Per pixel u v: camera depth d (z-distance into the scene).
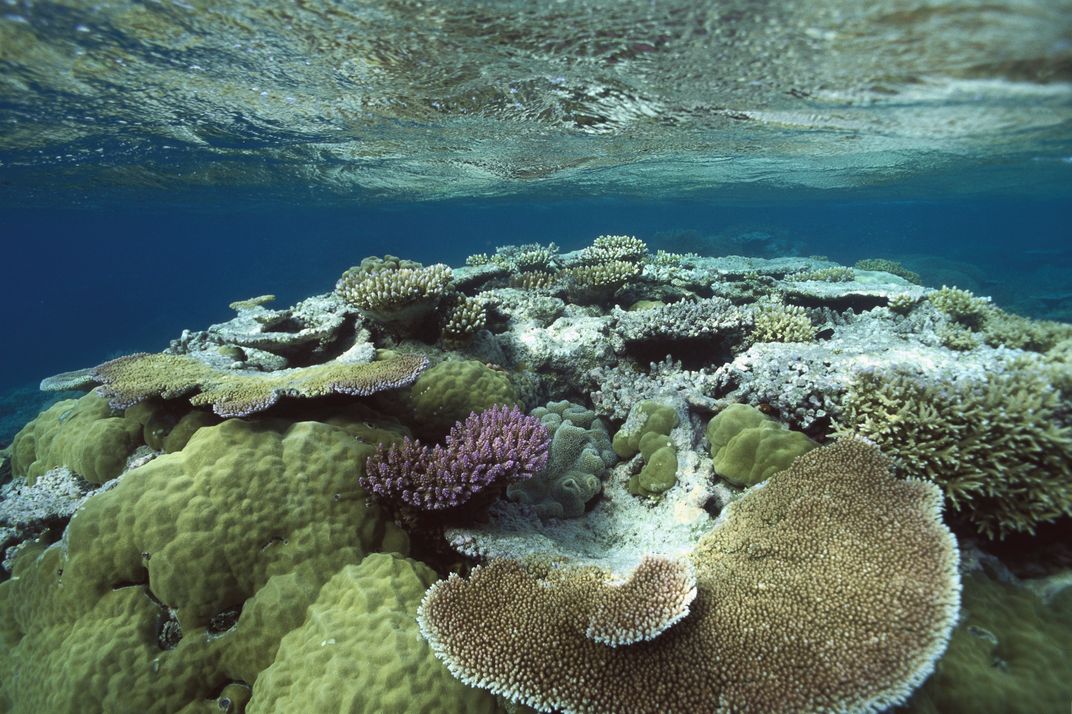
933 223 97.62
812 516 3.28
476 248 83.06
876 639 2.52
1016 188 29.08
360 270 8.00
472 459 3.82
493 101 9.05
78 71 7.64
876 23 5.15
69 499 4.30
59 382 5.17
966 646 2.87
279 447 3.88
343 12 5.62
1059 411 3.78
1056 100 7.89
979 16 4.91
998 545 3.57
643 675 2.57
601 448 5.46
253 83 8.27
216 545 3.34
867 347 5.36
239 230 72.81
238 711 3.10
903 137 12.00
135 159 15.30
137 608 3.27
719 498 4.39
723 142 13.05
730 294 9.54
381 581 3.29
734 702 2.41
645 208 55.69
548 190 28.73
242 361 6.12
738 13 5.07
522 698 2.55
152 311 55.62
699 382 5.62
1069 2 4.55
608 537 4.43
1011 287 28.05
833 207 53.03
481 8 5.31
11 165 15.27
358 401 4.85
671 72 7.05
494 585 3.12
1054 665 2.79
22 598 3.64
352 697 2.68
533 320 8.61
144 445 4.55
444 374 5.43
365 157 15.55
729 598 2.89
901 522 3.07
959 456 3.57
